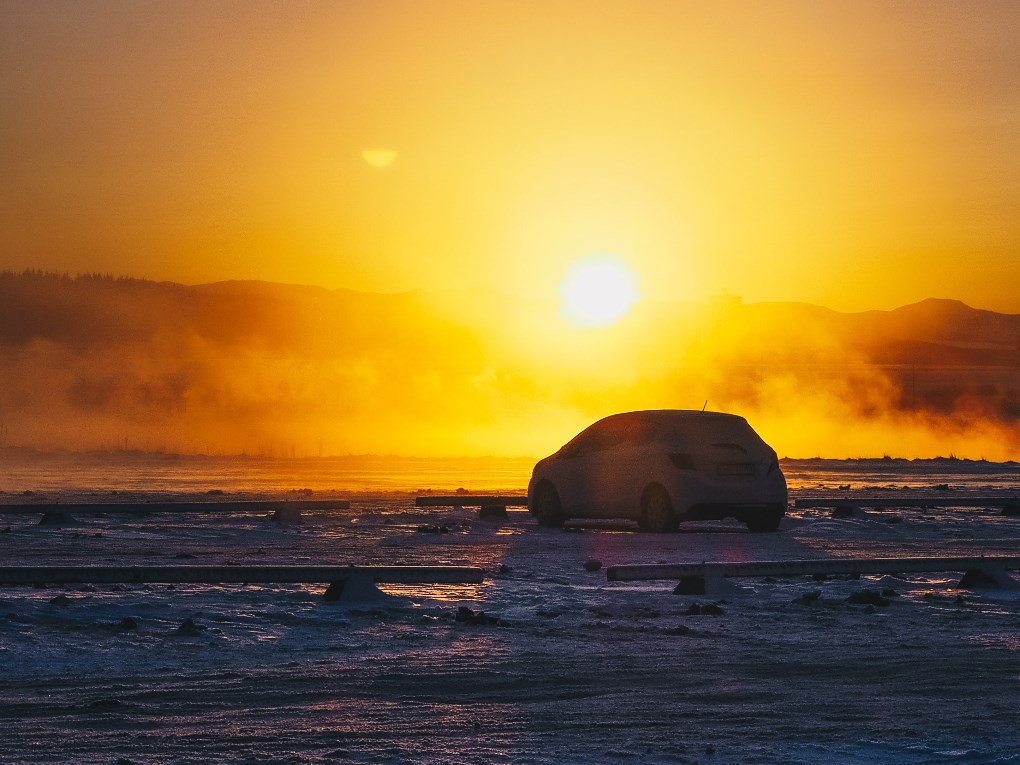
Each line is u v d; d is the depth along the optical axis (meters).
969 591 22.11
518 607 19.50
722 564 21.36
